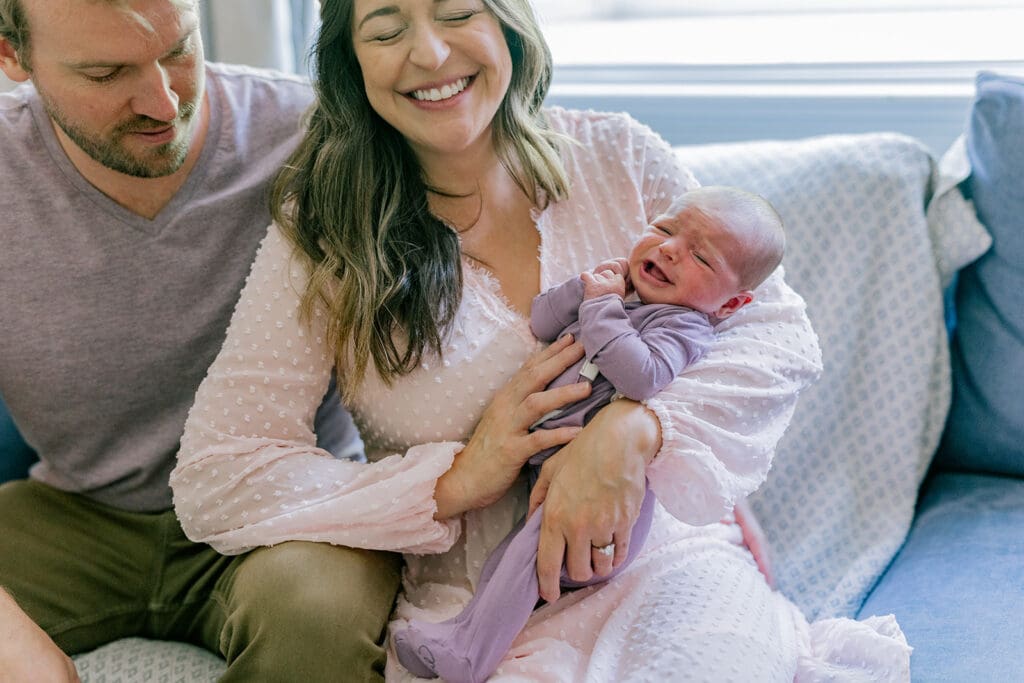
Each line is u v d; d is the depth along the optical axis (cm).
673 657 112
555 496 118
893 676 120
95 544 151
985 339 160
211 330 149
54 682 116
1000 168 156
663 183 143
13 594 142
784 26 216
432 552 128
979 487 159
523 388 125
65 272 143
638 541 125
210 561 147
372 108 136
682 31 223
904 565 147
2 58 134
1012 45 194
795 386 133
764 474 130
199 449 129
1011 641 121
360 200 132
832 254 164
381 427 134
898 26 208
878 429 161
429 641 117
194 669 138
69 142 142
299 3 190
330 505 124
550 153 137
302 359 133
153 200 146
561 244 138
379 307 127
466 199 139
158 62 128
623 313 123
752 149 171
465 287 133
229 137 152
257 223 151
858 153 167
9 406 149
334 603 118
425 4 124
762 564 144
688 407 122
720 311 131
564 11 233
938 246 163
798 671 124
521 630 122
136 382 148
